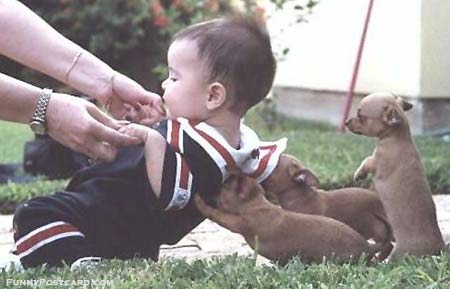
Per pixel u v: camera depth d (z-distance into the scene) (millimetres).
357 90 13289
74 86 4816
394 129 4723
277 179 4820
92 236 4508
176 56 4516
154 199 4445
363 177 4852
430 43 11969
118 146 4414
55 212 4496
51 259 4453
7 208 7539
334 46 13922
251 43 4504
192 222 4648
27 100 4371
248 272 3971
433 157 9062
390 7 12477
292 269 4059
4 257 4582
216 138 4430
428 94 12008
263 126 13578
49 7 16781
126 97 4777
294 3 13789
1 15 4797
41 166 8891
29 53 4820
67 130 4359
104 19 16469
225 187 4430
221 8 13562
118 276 3996
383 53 12672
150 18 16328
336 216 4949
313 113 14688
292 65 15164
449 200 7371
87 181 4586
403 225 4648
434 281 3902
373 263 4430
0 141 12992
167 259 4438
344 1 13578
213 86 4445
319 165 8555
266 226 4371
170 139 4414
